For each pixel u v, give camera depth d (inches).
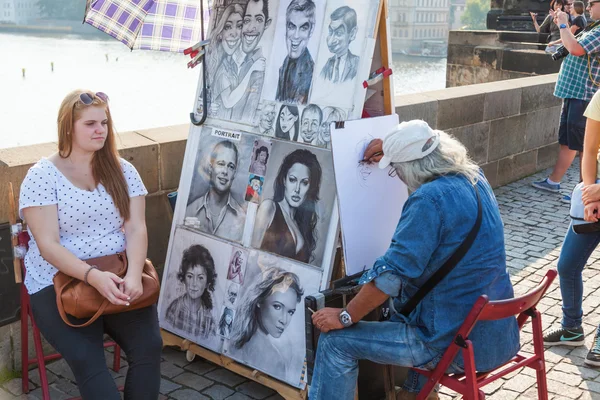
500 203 266.4
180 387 137.5
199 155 145.9
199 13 155.3
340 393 109.0
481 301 95.1
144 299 115.5
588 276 195.9
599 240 147.9
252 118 137.6
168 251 149.1
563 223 244.7
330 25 126.6
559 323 166.7
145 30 153.1
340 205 116.0
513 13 517.3
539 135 303.6
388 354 104.1
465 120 259.8
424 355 102.3
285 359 129.4
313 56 128.6
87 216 117.2
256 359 133.3
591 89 254.2
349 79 122.9
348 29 123.9
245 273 136.3
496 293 102.6
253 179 136.5
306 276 127.1
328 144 125.3
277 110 133.5
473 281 100.2
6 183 134.5
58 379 140.6
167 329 148.6
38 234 113.1
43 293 114.8
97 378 108.4
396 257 98.6
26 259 119.6
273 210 133.1
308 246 127.5
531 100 292.5
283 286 130.3
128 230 121.6
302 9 131.0
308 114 128.3
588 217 137.5
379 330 105.6
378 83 127.6
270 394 135.8
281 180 132.0
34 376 141.2
